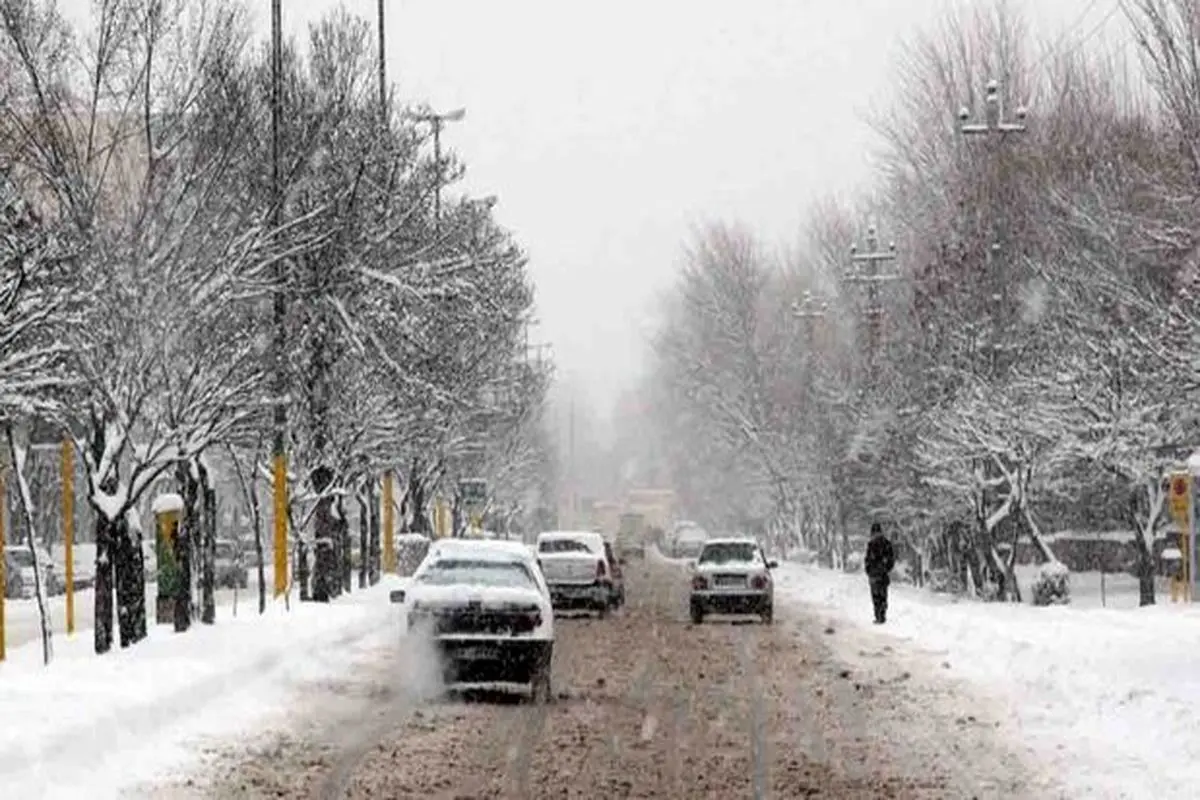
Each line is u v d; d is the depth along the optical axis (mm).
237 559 75250
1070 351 53844
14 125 33625
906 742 24703
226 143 37375
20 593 68812
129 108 35938
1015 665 34656
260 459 52969
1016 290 57719
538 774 21641
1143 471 54312
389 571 76312
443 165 55531
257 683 31219
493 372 74312
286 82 47281
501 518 111438
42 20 35469
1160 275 49969
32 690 26625
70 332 31547
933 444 58781
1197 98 38469
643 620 55781
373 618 47219
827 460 88125
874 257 74000
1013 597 59750
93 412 34000
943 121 71000
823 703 29938
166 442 34031
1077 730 25094
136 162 37312
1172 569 62906
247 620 44312
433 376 58219
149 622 47594
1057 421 54094
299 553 56094
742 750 23938
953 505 63656
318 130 46906
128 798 19266
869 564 51406
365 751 23562
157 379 34281
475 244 62219
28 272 26016
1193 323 38094
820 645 43750
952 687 32312
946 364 59531
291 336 47750
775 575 89812
